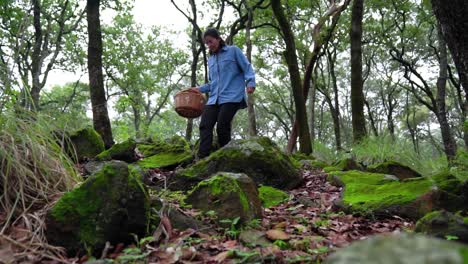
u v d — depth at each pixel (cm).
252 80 586
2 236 264
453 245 64
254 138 562
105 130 738
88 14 756
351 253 64
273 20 1686
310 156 836
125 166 288
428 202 376
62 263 254
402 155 772
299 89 907
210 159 502
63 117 463
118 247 271
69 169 376
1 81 365
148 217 291
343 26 1916
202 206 348
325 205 431
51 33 1897
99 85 746
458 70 429
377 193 421
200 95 610
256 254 256
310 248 286
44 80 1569
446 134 1255
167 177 519
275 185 501
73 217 271
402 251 62
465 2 398
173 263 250
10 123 355
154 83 2705
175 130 3806
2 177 320
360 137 937
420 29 2092
